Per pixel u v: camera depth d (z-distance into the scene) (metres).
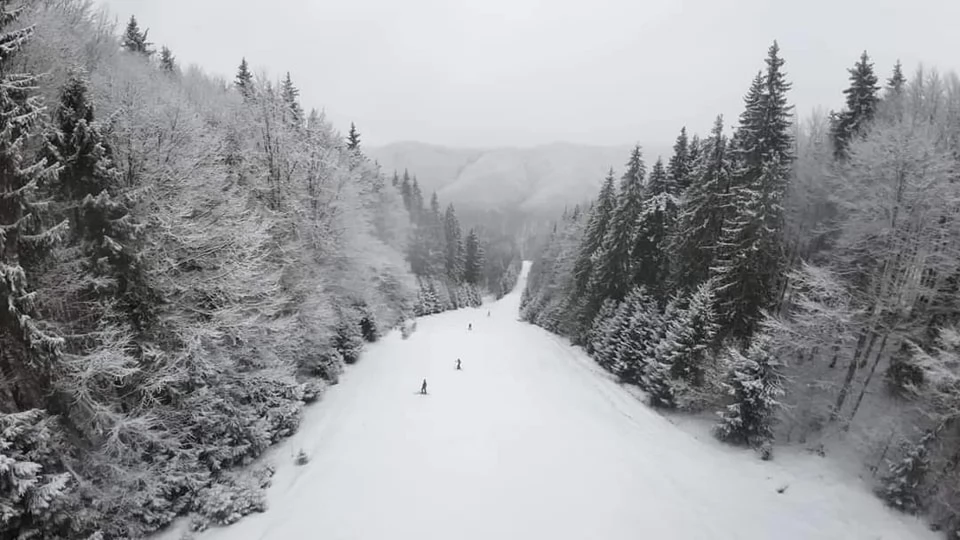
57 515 9.14
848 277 20.58
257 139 24.36
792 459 18.23
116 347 10.97
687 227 28.89
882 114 25.53
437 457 17.88
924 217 17.34
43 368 9.42
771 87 24.55
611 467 18.23
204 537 12.16
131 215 11.84
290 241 22.80
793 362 21.88
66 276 10.64
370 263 33.03
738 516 15.25
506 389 27.75
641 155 37.25
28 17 11.88
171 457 13.25
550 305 59.56
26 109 9.48
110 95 15.34
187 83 31.39
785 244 25.12
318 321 23.03
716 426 20.08
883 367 19.52
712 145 30.28
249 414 16.23
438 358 34.50
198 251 15.02
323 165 28.11
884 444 16.64
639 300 32.19
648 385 25.19
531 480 16.77
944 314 17.16
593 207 57.34
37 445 8.94
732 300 21.80
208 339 14.73
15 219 9.02
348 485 15.37
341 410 21.41
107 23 19.34
